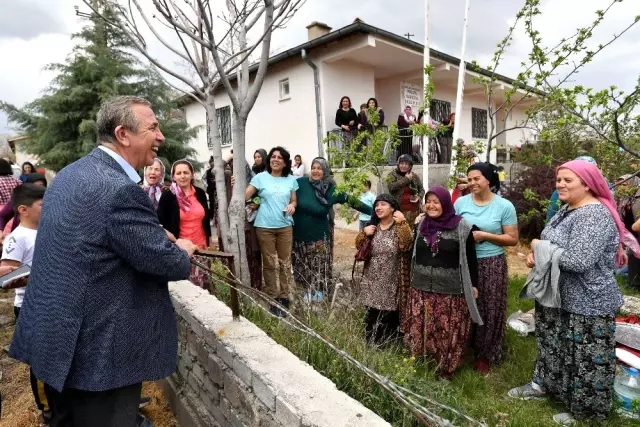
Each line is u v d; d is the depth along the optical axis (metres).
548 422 2.70
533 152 7.68
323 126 10.95
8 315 5.00
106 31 12.77
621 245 2.88
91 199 1.56
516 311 4.66
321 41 9.85
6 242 2.83
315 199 4.48
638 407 2.78
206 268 2.42
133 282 1.67
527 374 3.39
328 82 10.93
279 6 2.96
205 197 4.25
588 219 2.55
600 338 2.59
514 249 8.02
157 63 3.12
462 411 2.38
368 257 3.73
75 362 1.57
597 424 2.69
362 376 2.21
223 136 14.30
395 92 13.02
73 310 1.54
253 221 4.44
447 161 12.00
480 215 3.48
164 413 3.00
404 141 10.88
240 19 3.45
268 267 4.37
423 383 2.54
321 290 4.00
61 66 12.67
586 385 2.64
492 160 15.98
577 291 2.63
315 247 4.51
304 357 2.34
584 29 3.61
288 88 12.02
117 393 1.70
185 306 2.72
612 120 3.27
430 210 3.23
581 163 2.65
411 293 3.40
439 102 14.23
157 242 1.64
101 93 12.31
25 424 2.89
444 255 3.20
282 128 12.17
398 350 3.46
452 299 3.20
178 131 13.95
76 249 1.54
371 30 9.37
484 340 3.43
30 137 14.17
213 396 2.35
